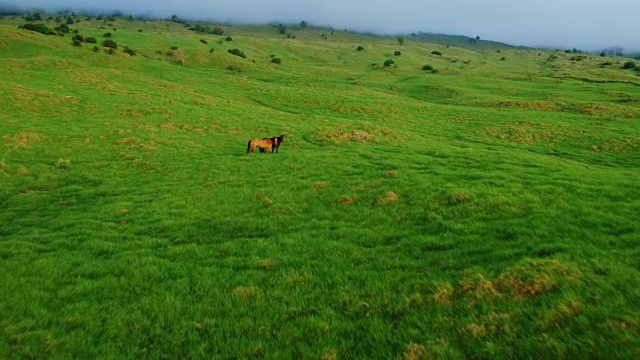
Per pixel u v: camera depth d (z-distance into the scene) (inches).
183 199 799.7
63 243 570.3
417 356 266.8
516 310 305.7
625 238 442.3
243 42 6806.1
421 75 4662.9
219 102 2196.1
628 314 278.7
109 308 372.5
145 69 3299.7
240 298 386.6
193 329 332.5
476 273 379.9
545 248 426.9
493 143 1665.8
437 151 1206.3
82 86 2137.1
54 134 1330.0
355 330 314.7
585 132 1780.3
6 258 508.4
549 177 818.8
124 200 813.2
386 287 385.4
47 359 289.7
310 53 6929.1
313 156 1154.7
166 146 1300.4
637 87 3376.0
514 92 3442.4
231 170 1034.1
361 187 797.9
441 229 555.8
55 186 928.9
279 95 2728.8
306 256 494.3
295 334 313.9
